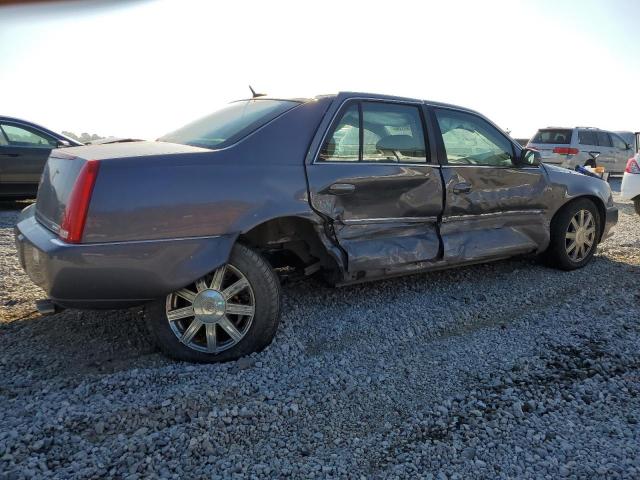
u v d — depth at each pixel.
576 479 2.26
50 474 2.17
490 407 2.81
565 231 5.13
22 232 3.28
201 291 3.15
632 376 3.16
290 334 3.60
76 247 2.77
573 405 2.84
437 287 4.68
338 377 3.07
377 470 2.31
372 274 3.86
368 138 3.81
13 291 4.40
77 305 2.92
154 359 3.23
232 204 3.11
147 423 2.57
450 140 4.29
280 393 2.87
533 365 3.27
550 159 16.53
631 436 2.57
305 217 3.41
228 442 2.47
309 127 3.54
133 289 2.92
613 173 17.52
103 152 3.09
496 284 4.80
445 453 2.43
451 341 3.64
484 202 4.41
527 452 2.44
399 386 3.01
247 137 3.34
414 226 4.06
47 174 3.36
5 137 9.04
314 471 2.28
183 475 2.22
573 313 4.16
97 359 3.21
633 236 7.22
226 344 3.25
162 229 2.92
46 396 2.75
